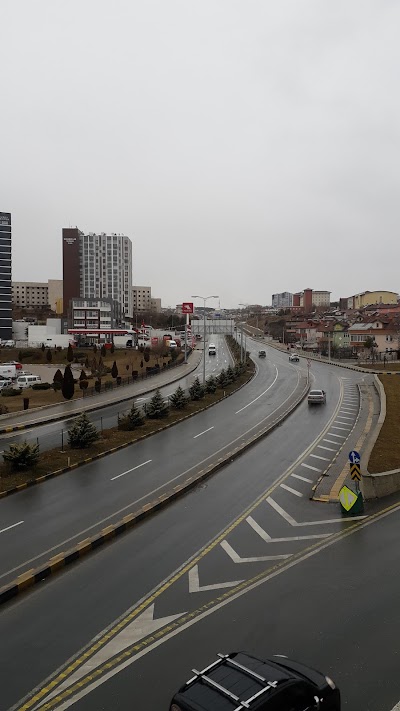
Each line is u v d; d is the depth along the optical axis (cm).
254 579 1364
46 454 2772
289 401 4662
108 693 926
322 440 3119
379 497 2067
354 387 5525
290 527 1744
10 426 3641
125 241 19375
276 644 1060
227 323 15488
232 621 1156
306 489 2177
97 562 1500
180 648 1058
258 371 7175
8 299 11994
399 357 8838
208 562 1476
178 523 1803
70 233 18150
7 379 6769
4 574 1412
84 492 2170
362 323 10488
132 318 19612
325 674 960
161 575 1400
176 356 9050
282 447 2975
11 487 2206
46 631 1133
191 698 746
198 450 2898
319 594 1275
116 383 5909
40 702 908
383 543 1592
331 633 1098
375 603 1225
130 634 1115
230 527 1747
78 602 1263
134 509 1931
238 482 2305
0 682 962
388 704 881
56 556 1509
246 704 720
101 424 3472
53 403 4781
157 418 3838
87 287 18762
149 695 916
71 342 10625
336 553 1523
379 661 999
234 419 3869
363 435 3188
